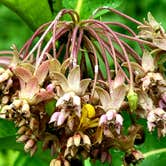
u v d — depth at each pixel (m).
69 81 0.24
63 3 0.30
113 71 0.26
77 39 0.26
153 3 0.48
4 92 0.24
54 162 0.24
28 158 0.35
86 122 0.24
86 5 0.30
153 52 0.26
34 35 0.26
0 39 0.52
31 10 0.29
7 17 0.52
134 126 0.25
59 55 0.27
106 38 0.28
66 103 0.23
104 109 0.24
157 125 0.25
